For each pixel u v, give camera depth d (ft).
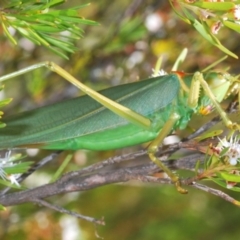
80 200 1.68
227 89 1.14
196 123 1.47
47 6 1.03
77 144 1.14
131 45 1.47
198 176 1.04
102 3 1.54
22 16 1.03
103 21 1.53
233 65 1.46
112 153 1.48
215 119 1.12
